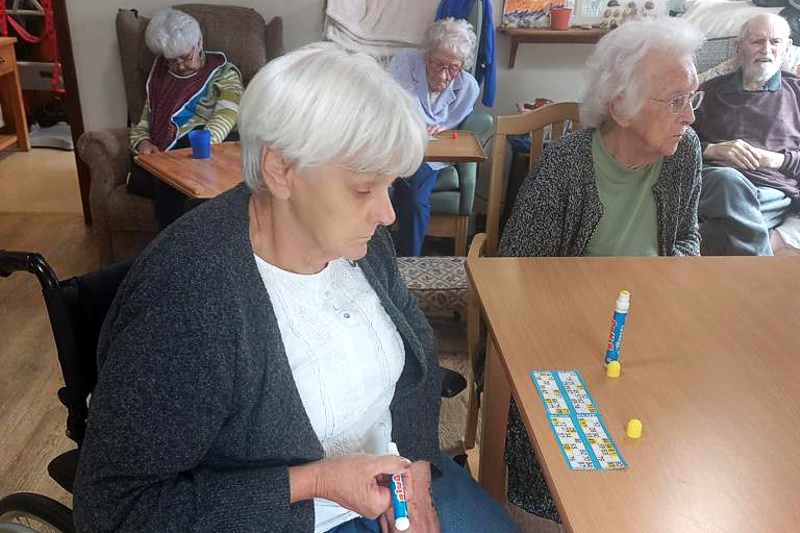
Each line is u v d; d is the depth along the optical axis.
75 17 3.25
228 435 0.84
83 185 3.42
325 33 3.25
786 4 2.98
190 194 2.10
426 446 1.13
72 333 0.94
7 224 3.50
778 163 2.72
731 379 1.01
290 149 0.76
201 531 0.78
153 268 0.79
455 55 2.92
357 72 0.77
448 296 2.15
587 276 1.34
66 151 4.75
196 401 0.77
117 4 3.24
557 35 3.26
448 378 1.24
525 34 3.26
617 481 0.80
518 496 1.40
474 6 3.08
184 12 3.08
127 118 3.42
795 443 0.88
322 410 0.93
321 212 0.82
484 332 1.56
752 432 0.90
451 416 2.10
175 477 0.81
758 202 2.61
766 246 2.61
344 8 3.18
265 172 0.81
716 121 2.90
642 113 1.36
